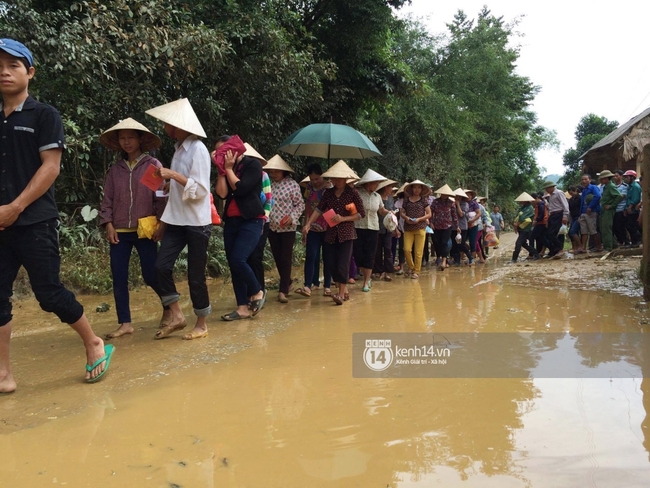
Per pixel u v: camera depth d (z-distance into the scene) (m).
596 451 2.20
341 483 1.97
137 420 2.58
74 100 6.87
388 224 7.49
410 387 3.01
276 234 6.10
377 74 13.38
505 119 26.06
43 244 2.93
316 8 12.03
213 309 5.69
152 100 7.60
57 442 2.35
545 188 11.34
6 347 3.04
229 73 9.05
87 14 6.70
